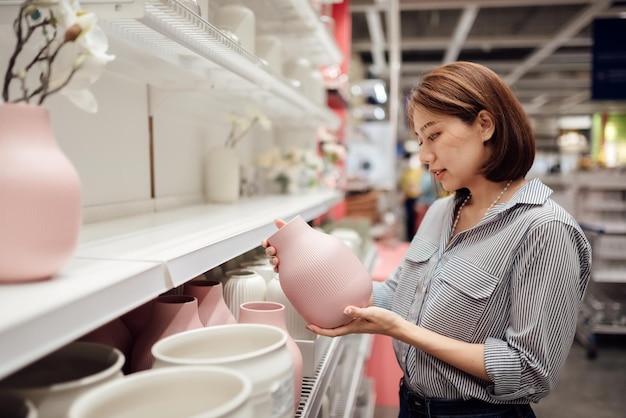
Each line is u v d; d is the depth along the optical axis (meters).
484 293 1.29
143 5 0.89
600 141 15.33
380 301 1.67
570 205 6.04
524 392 1.25
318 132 4.26
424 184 9.06
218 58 1.39
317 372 1.40
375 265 3.75
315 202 2.39
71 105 1.38
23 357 0.51
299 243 1.21
